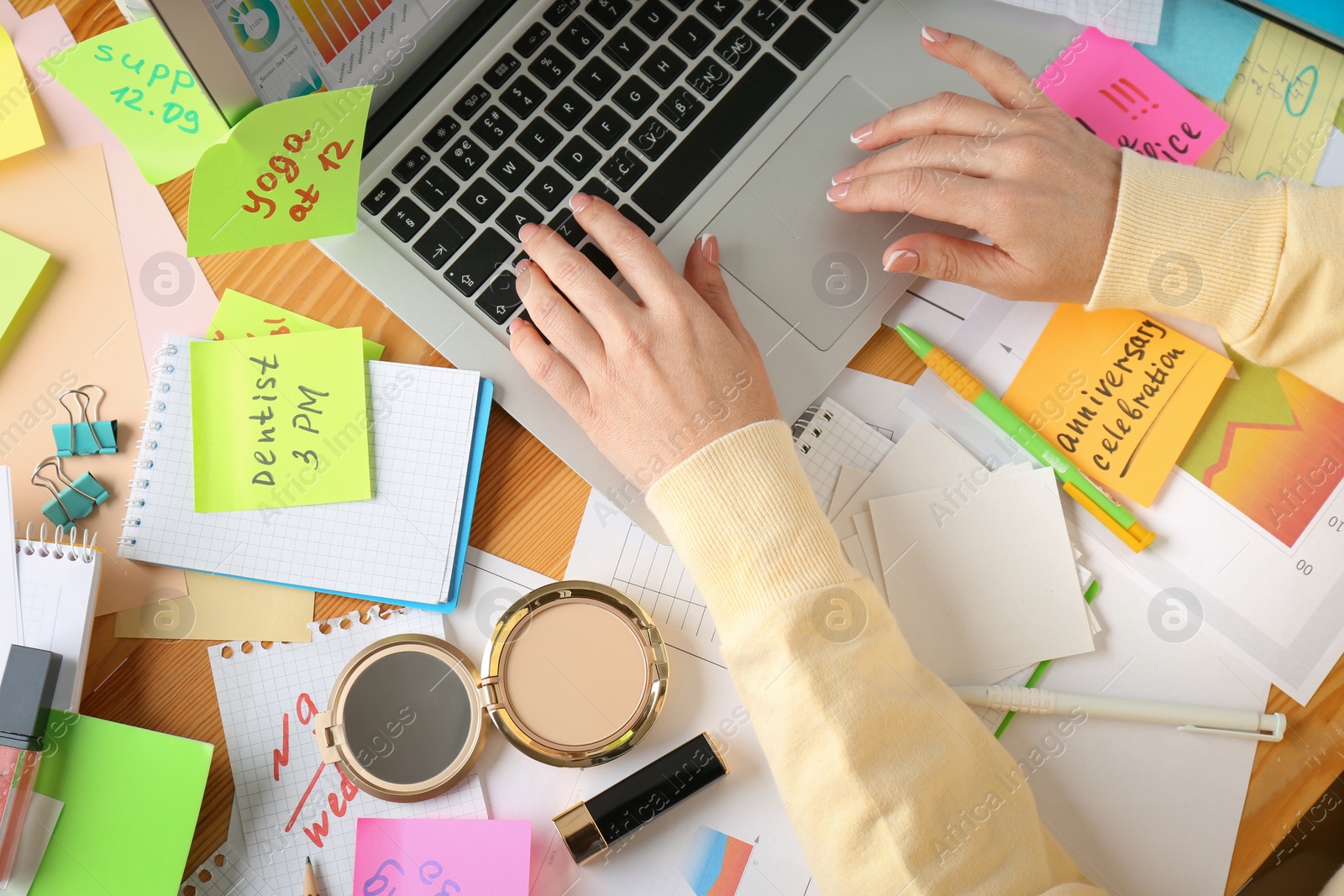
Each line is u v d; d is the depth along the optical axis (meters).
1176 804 0.64
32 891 0.59
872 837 0.54
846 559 0.61
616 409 0.63
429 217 0.66
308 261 0.71
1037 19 0.73
